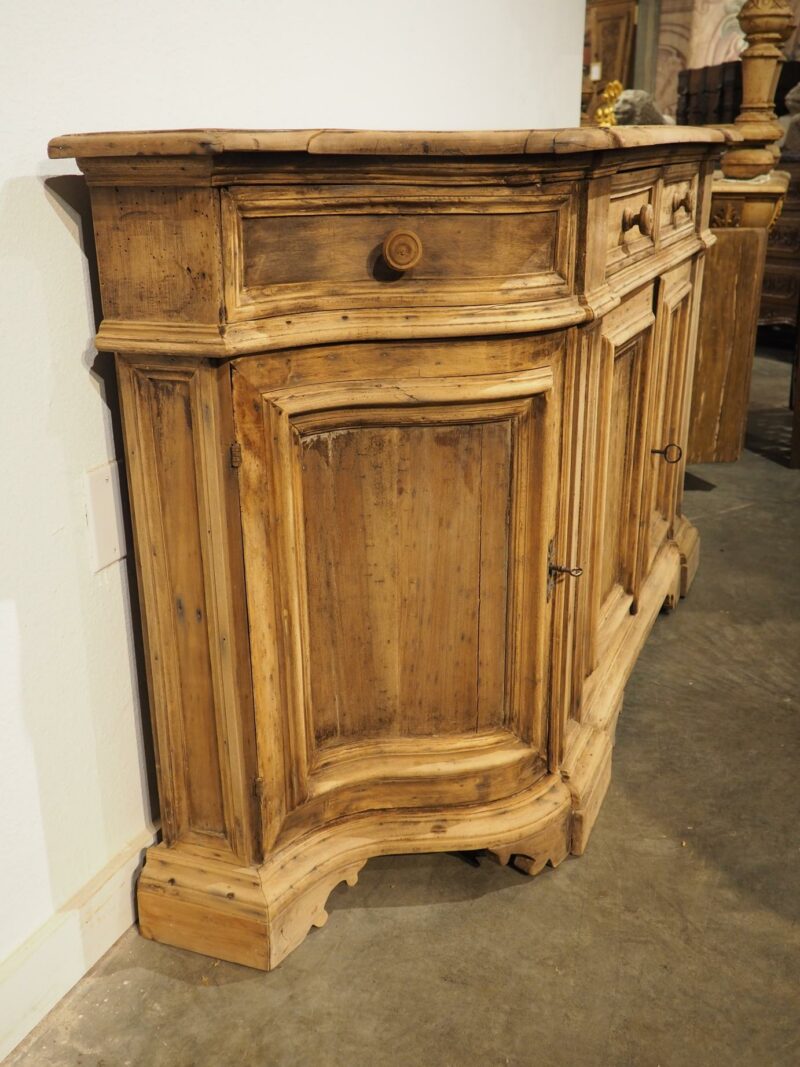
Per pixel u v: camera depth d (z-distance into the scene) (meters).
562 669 1.85
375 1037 1.56
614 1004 1.62
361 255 1.47
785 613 3.04
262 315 1.41
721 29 7.87
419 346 1.54
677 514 3.11
